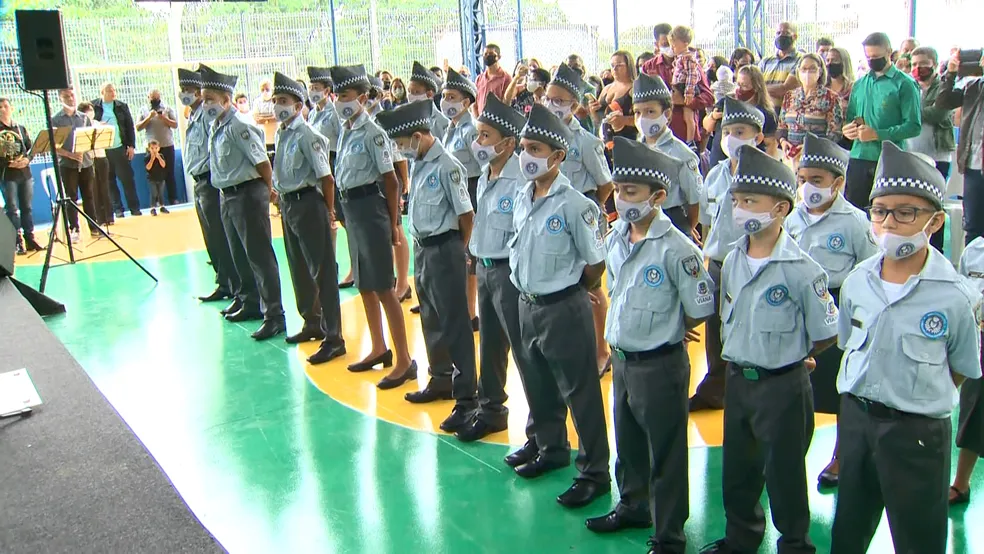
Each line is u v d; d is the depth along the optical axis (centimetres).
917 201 247
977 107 580
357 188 491
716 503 359
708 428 430
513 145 384
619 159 301
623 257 315
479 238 392
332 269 560
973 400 328
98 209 1123
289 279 800
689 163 475
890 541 325
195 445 443
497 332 421
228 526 360
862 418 264
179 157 1359
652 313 301
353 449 429
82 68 1303
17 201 963
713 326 440
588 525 342
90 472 252
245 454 429
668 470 308
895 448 255
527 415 461
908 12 1132
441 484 387
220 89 589
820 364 362
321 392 509
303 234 553
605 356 514
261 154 600
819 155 352
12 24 1286
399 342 509
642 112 475
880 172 256
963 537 322
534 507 362
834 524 280
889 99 586
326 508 371
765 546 322
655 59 771
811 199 359
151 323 670
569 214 340
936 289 253
